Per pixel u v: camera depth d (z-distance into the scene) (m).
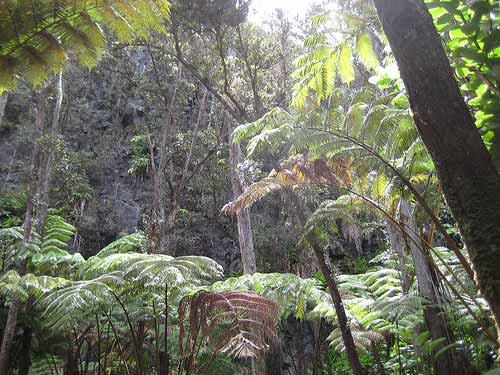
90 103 13.37
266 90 7.42
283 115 3.44
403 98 2.95
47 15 2.08
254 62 6.88
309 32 7.37
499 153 1.76
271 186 3.78
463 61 1.88
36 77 2.23
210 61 7.19
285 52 7.77
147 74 10.25
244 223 7.06
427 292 3.41
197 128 11.44
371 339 4.37
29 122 11.91
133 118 13.67
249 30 6.98
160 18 2.38
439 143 1.31
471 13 1.87
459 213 1.29
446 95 1.33
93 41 2.27
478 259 1.25
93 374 5.72
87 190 11.77
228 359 6.67
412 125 2.85
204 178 12.24
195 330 4.32
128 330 5.63
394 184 2.99
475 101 1.83
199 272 4.65
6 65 2.11
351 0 3.29
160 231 8.50
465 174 1.28
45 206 6.62
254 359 5.76
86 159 12.35
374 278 5.17
